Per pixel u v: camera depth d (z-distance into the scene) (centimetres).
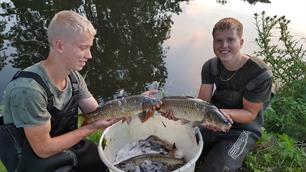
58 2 383
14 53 282
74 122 115
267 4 338
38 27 326
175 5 372
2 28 323
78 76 117
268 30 177
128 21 346
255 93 124
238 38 123
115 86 247
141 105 112
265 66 125
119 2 388
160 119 131
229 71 129
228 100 132
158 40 302
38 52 284
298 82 180
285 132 159
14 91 97
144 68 264
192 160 108
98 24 340
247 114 127
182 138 130
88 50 102
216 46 125
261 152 141
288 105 169
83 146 119
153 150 130
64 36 97
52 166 105
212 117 111
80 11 366
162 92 193
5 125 104
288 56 184
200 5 364
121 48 296
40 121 99
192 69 254
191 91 229
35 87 97
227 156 125
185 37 300
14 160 105
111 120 113
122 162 124
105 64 275
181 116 116
